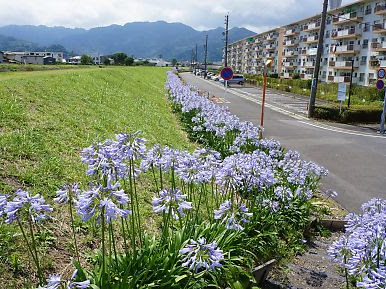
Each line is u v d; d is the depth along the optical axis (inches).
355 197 354.0
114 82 866.1
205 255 123.6
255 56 4512.8
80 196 117.8
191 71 4881.9
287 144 590.6
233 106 1121.4
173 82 1268.5
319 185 383.9
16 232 166.7
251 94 1653.5
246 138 391.9
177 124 624.1
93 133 362.9
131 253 163.9
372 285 116.6
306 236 262.1
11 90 402.9
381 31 1941.4
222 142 422.6
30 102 387.9
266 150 383.9
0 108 319.0
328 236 267.6
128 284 132.4
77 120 384.5
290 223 258.4
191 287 148.5
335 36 2378.2
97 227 194.7
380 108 921.5
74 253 173.6
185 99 694.5
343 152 548.4
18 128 295.0
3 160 229.8
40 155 257.0
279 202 251.3
